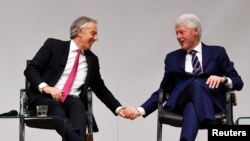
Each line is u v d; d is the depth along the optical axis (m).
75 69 5.85
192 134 5.29
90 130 5.64
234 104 5.51
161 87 5.86
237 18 7.43
